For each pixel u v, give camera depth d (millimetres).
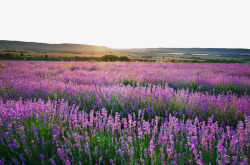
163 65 19156
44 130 3020
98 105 4730
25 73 9633
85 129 3217
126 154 2533
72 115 3518
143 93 5211
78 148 2654
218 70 15227
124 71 11875
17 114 3170
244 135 2617
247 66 21219
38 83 6578
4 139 2674
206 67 18375
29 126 3084
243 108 4238
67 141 2547
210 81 8672
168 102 4840
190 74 11562
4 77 8016
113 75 9398
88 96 5223
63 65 15938
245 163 2113
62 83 6633
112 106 4625
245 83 8195
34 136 2729
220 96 5172
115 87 5977
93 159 2520
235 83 8227
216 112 4266
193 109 4453
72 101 4961
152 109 4441
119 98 5094
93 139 2953
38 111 3521
